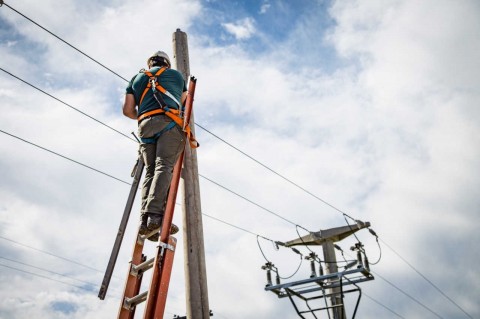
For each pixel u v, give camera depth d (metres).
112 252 3.28
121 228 3.41
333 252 12.86
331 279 11.91
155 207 3.29
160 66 4.13
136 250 3.59
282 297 12.17
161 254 3.06
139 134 3.69
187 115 3.84
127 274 3.44
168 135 3.56
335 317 11.05
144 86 3.82
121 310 3.25
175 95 3.83
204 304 4.14
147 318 2.76
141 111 3.72
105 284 3.13
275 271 12.53
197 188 4.85
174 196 3.38
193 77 4.19
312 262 12.14
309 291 11.94
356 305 10.94
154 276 2.94
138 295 3.24
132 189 3.65
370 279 11.02
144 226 3.37
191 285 4.20
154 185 3.34
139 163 3.81
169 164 3.48
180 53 5.96
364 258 11.09
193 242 4.45
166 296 2.92
